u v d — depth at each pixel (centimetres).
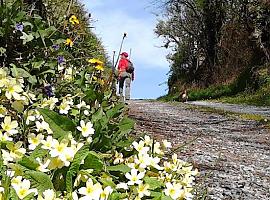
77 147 61
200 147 274
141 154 74
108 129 87
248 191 175
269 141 337
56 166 58
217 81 1094
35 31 110
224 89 1014
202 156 239
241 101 856
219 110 635
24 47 110
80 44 156
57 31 115
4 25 106
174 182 74
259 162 244
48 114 70
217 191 169
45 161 60
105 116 89
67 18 144
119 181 71
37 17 112
